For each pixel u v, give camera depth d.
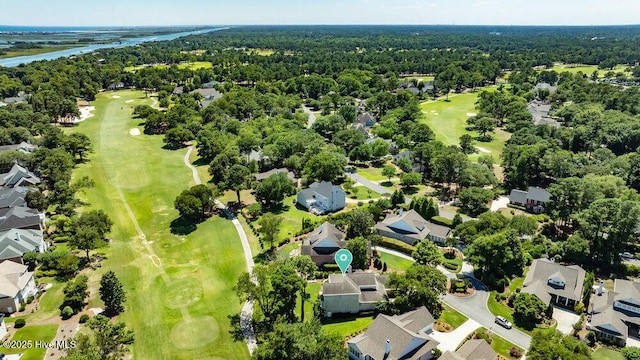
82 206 114.38
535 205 113.38
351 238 96.00
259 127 173.62
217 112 189.88
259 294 68.25
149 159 153.75
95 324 65.00
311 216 110.62
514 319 71.69
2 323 66.75
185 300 77.38
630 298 70.50
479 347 60.00
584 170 123.00
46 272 84.25
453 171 125.31
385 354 59.75
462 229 93.25
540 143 140.50
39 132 168.75
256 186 119.56
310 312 73.19
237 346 65.75
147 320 71.75
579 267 82.06
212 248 95.50
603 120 161.88
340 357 55.47
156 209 115.38
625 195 101.75
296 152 147.12
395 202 115.12
